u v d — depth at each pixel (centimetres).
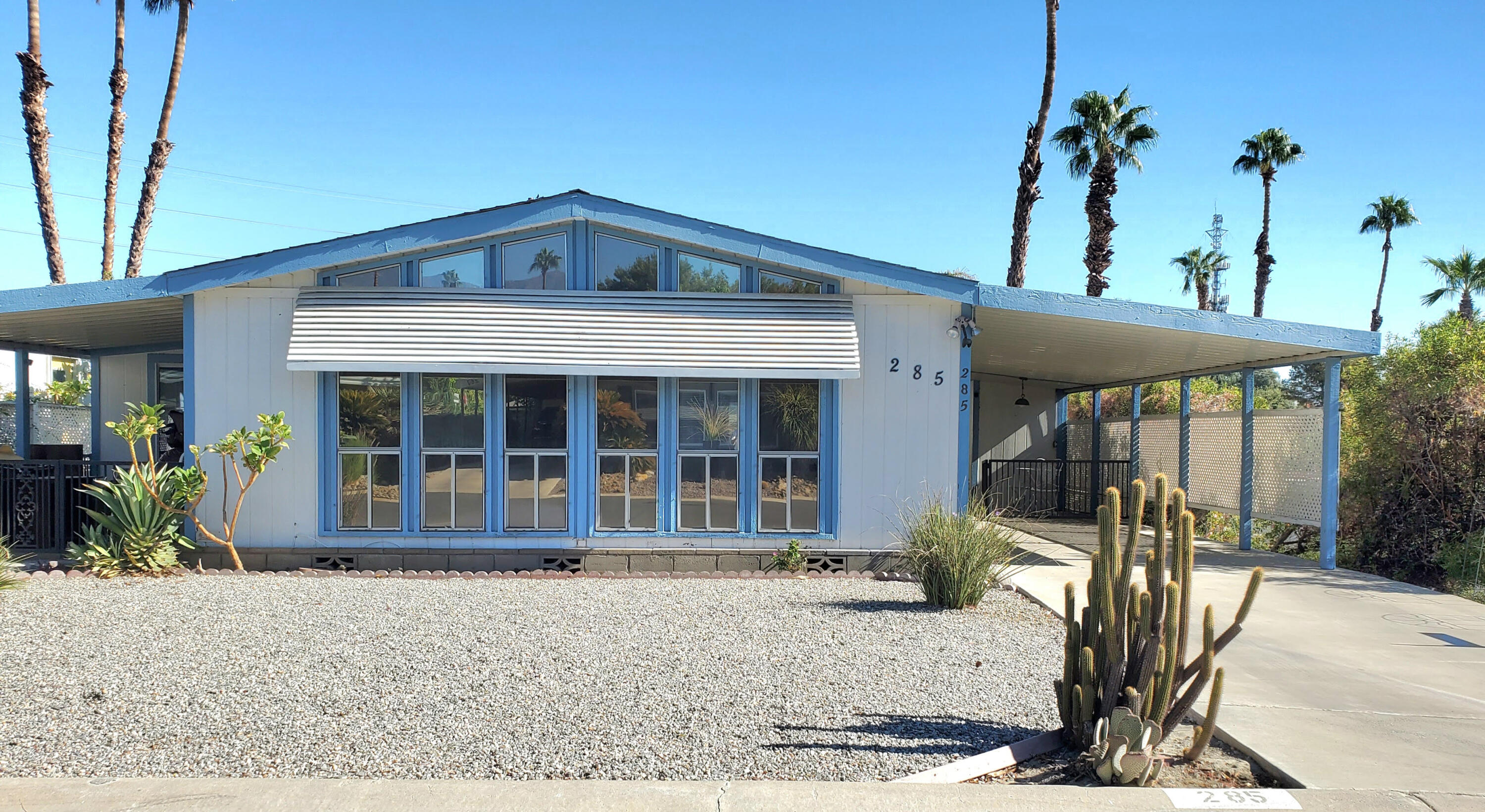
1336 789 366
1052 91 1977
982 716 468
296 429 905
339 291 898
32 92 1730
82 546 894
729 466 925
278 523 904
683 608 720
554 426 916
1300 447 1077
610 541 915
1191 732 450
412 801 341
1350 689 532
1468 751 420
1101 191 2189
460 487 912
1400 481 1235
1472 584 1069
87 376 2461
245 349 904
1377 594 865
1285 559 1112
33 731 424
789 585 838
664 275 931
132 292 885
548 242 929
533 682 510
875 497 926
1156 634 386
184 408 941
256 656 555
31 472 1005
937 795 355
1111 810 346
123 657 549
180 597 736
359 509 907
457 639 605
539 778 379
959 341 929
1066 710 421
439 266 921
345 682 504
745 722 450
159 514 866
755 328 902
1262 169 2891
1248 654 624
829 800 349
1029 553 1137
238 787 350
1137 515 397
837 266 909
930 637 637
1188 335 929
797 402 927
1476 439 1136
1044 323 966
